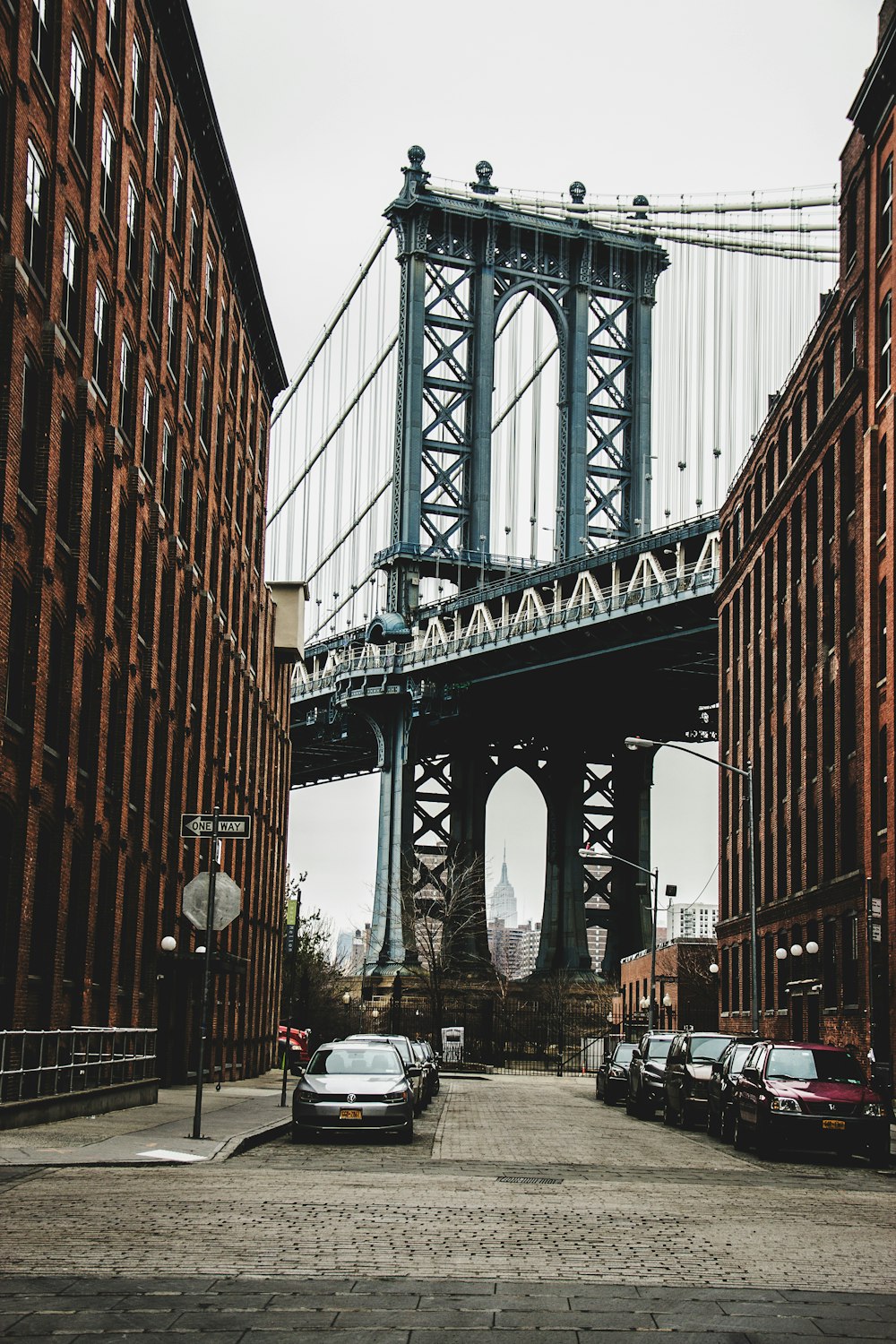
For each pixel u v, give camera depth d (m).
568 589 96.69
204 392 47.06
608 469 116.38
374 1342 8.92
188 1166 19.14
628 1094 38.91
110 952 33.66
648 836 117.62
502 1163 21.59
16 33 25.31
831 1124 23.73
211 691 47.41
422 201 114.00
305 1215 14.30
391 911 109.56
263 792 61.81
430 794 118.06
